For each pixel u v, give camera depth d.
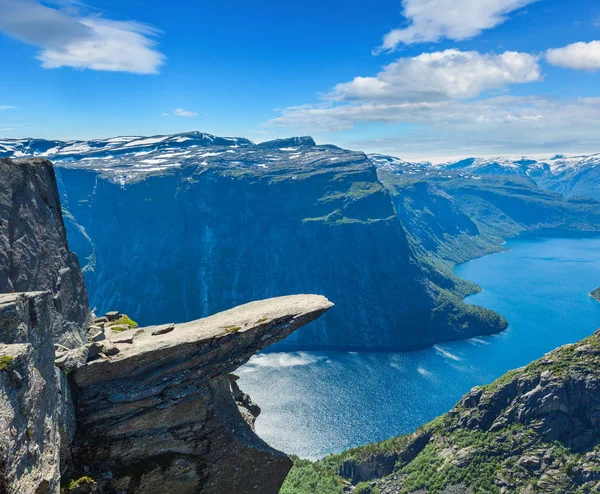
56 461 21.22
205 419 30.02
